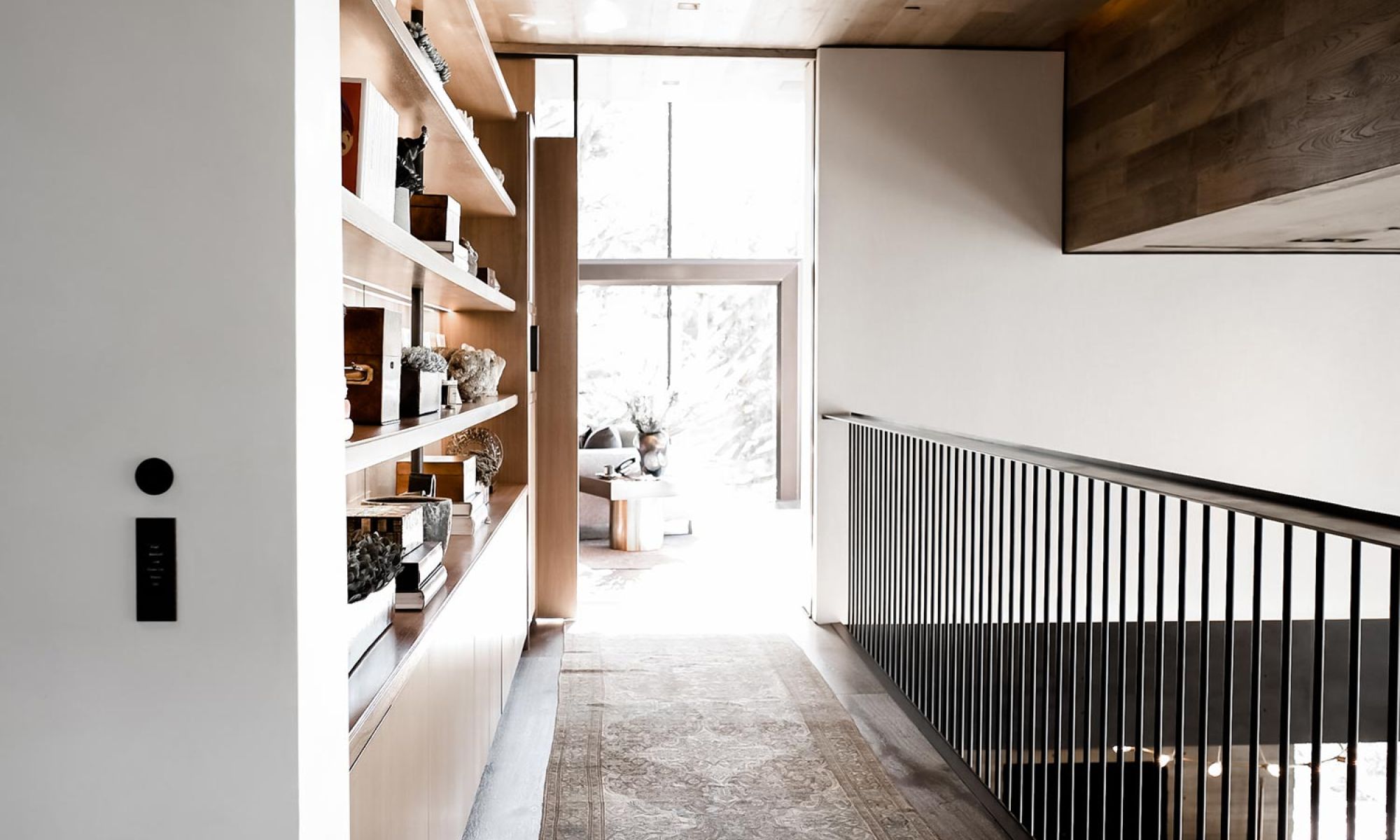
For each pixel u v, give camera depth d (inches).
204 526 49.1
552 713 151.2
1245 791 223.0
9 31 47.4
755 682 167.5
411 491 124.0
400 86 100.7
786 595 233.9
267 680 49.7
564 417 204.7
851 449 197.8
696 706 155.4
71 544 48.7
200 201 48.4
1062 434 214.5
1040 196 212.1
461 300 155.3
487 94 165.2
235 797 49.7
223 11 48.2
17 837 49.2
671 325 410.3
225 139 48.4
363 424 90.0
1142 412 215.8
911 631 158.1
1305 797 227.1
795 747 138.9
